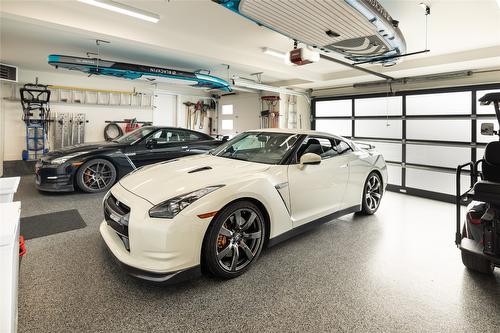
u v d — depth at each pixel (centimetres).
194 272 195
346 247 283
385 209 441
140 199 204
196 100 1053
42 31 433
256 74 707
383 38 297
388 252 273
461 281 222
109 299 188
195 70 686
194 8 336
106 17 367
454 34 381
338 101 733
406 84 592
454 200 517
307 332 163
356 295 200
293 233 265
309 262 249
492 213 199
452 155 530
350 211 342
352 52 348
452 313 183
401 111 602
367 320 174
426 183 562
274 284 212
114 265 232
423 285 215
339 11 237
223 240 215
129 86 892
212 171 246
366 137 669
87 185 469
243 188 219
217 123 1070
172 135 571
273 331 163
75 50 535
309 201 279
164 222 184
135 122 889
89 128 835
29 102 722
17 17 314
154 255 184
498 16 324
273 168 259
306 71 639
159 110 966
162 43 414
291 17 246
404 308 187
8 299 85
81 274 218
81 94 817
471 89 505
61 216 354
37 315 170
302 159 269
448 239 309
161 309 180
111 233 228
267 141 314
